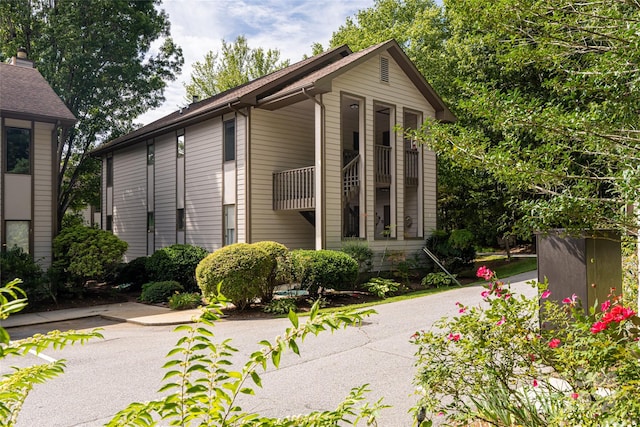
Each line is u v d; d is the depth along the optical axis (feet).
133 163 64.18
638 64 9.16
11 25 64.59
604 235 12.39
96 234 42.22
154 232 59.00
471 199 65.31
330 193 42.98
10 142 41.27
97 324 32.68
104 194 71.77
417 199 53.26
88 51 63.21
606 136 10.08
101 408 15.34
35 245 42.06
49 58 62.49
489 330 10.16
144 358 21.94
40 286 38.78
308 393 16.08
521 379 10.82
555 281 14.57
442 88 70.33
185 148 53.47
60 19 61.87
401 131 13.51
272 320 31.01
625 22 9.74
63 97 63.16
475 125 49.57
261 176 45.27
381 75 48.47
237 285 32.89
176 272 42.88
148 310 36.73
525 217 11.35
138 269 48.98
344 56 51.78
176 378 18.28
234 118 46.34
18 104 41.39
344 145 56.39
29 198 41.88
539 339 9.79
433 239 52.44
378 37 82.28
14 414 5.20
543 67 12.43
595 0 10.33
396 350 21.53
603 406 8.07
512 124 11.03
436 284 45.80
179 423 5.13
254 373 5.10
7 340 4.06
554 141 11.10
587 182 11.22
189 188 52.65
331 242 42.96
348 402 5.81
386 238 47.78
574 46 10.78
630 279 18.08
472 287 42.80
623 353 7.79
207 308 5.22
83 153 72.69
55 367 5.17
